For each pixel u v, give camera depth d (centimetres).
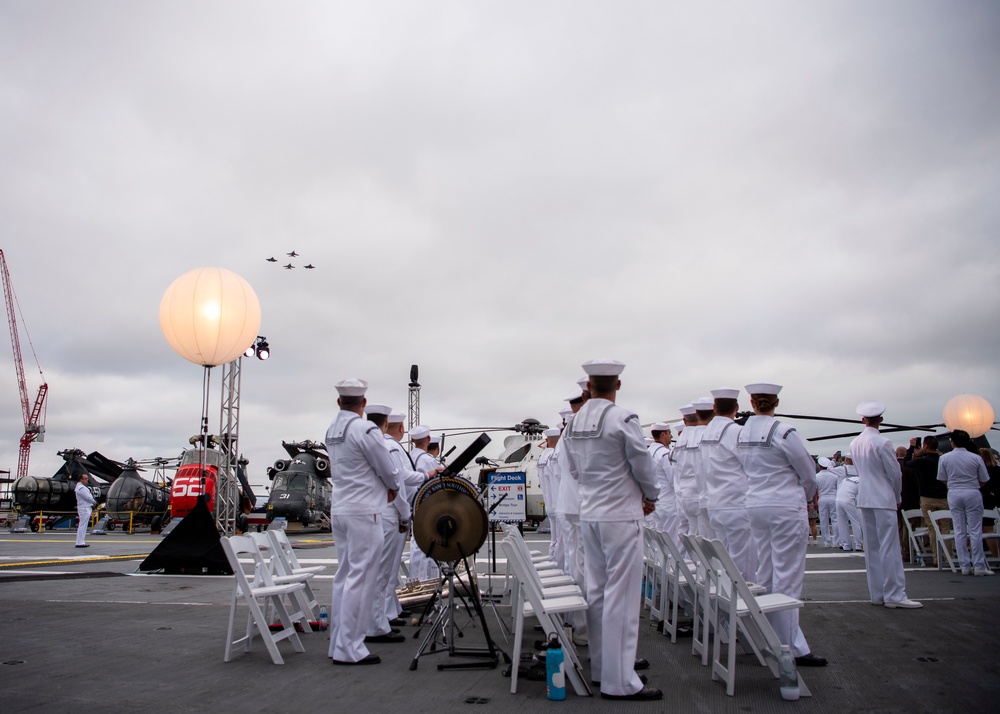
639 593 550
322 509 3322
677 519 1125
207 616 905
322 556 1808
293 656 686
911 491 1515
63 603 1009
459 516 653
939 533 1277
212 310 1240
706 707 507
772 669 566
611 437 549
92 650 705
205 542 1406
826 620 818
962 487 1212
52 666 637
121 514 3303
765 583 679
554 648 535
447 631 737
